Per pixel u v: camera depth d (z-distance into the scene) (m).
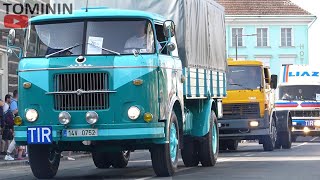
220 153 35.19
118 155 24.86
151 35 18.95
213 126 25.03
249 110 36.25
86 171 23.78
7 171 24.47
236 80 36.38
